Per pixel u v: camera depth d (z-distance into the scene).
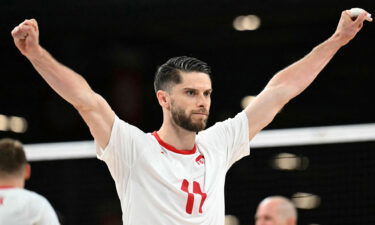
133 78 28.38
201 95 8.48
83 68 27.98
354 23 9.15
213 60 28.69
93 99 8.12
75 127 27.98
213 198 8.36
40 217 9.12
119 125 8.27
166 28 26.58
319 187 23.55
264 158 24.44
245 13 24.98
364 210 22.98
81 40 27.31
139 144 8.31
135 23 25.78
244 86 28.73
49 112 28.27
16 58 28.27
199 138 8.93
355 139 18.03
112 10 24.97
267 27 26.31
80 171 23.64
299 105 28.08
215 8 24.75
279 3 24.42
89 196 23.64
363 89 27.69
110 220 23.83
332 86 27.88
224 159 8.83
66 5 24.61
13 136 28.41
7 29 25.25
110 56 28.03
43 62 7.88
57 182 23.41
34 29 7.72
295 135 18.33
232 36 27.19
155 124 28.02
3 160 9.33
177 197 8.15
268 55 28.11
